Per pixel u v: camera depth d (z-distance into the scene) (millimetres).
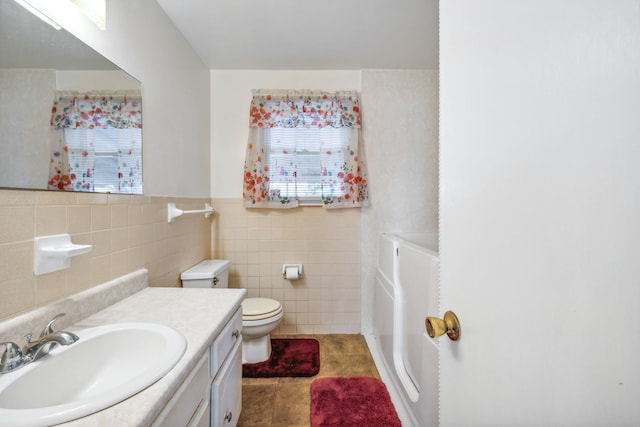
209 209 2127
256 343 1931
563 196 317
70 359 757
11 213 745
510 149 395
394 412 1460
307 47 2037
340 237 2396
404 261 1654
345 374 1822
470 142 493
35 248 805
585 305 294
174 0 1532
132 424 515
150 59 1443
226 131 2352
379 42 1986
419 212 2406
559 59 320
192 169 1973
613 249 272
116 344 853
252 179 2318
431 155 2406
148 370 648
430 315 1239
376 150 2385
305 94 2303
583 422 293
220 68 2322
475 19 477
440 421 585
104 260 1087
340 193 2352
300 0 1564
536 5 351
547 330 334
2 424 488
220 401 1010
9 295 737
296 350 2086
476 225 475
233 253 2371
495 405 418
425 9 1646
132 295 1215
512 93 391
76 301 929
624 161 265
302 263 2391
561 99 317
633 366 258
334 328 2408
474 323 475
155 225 1459
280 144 2334
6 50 736
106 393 572
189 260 1895
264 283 2383
